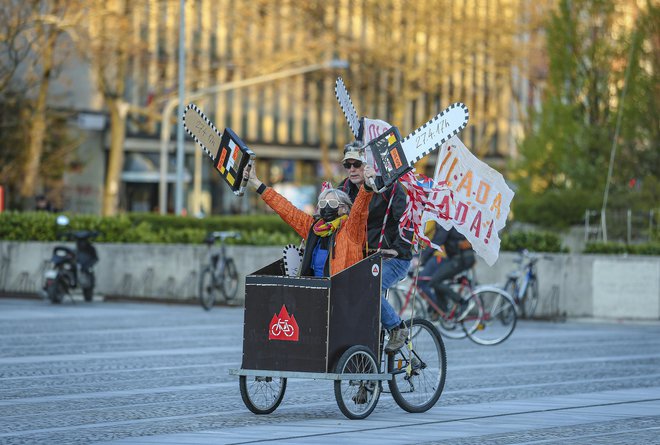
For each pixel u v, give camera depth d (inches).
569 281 1967.3
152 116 3784.5
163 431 741.3
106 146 4901.6
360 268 797.9
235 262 2096.5
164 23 4559.5
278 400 839.7
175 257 2132.1
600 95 2847.0
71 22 3225.9
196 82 4205.2
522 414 842.8
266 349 792.9
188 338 1432.1
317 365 785.6
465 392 979.9
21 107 3383.4
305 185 5191.9
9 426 761.0
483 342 1482.5
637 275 1952.5
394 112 4136.3
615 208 2655.0
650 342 1521.9
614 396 956.6
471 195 860.0
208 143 832.3
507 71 4200.3
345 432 743.7
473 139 6013.8
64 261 1962.4
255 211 5472.4
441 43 4035.4
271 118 5644.7
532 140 2928.2
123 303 2043.6
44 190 3946.9
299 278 788.0
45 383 995.3
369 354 804.0
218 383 1009.5
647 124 2731.3
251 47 4148.6
